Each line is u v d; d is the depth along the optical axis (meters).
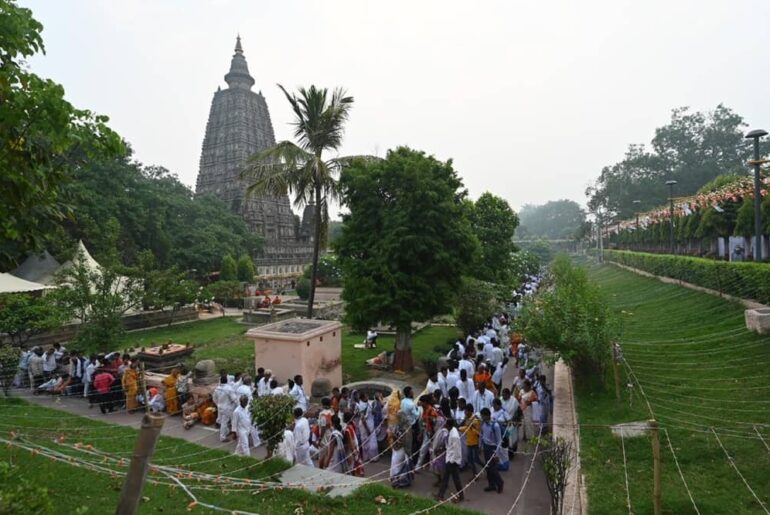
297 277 62.22
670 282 25.39
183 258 45.09
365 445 9.52
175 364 16.05
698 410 9.37
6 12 4.85
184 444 10.02
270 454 8.64
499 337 18.22
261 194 18.05
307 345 13.34
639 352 13.79
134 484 3.14
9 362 14.72
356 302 14.79
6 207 4.93
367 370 16.61
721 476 7.12
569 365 12.27
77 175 36.81
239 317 31.91
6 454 8.37
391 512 6.71
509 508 7.56
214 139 61.25
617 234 58.41
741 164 67.75
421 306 14.80
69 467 8.01
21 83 4.61
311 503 6.95
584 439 8.90
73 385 13.88
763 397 9.22
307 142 18.12
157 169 58.84
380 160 16.53
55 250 26.56
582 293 13.02
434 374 13.84
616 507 6.57
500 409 9.12
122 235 37.34
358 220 15.63
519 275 40.28
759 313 12.48
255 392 11.59
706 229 24.44
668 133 72.38
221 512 6.59
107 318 16.69
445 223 14.91
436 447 8.39
